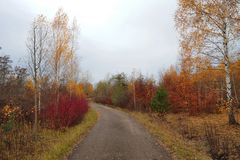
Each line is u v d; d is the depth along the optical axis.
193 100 30.05
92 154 11.62
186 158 10.44
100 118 30.84
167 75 42.44
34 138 13.57
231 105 15.35
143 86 44.69
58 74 24.00
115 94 56.97
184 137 15.59
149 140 15.02
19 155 10.89
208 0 14.92
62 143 12.93
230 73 15.41
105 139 15.52
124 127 21.61
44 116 17.94
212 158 10.75
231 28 14.06
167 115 31.86
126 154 11.55
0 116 14.12
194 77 16.34
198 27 15.52
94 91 87.69
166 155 11.21
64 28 25.34
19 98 16.66
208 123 19.95
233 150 11.45
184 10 15.84
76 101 23.59
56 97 20.39
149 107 38.44
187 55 16.03
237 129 15.73
